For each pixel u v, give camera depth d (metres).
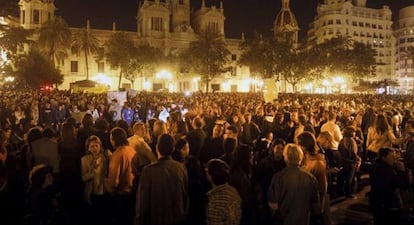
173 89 87.50
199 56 71.00
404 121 14.39
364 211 9.21
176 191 5.45
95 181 7.22
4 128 10.26
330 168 8.79
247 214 5.44
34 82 54.41
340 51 73.12
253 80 92.00
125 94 23.22
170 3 105.44
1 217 6.73
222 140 8.30
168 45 91.75
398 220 6.43
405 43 136.62
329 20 121.94
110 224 7.36
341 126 14.21
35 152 7.56
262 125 13.51
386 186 6.40
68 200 7.43
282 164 6.64
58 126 17.11
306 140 6.38
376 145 10.13
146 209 5.36
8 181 6.94
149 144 8.71
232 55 96.75
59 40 64.06
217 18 99.94
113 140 7.15
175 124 10.32
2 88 50.94
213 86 93.88
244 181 5.53
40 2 84.50
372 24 126.94
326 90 86.44
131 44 71.81
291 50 77.38
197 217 6.28
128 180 6.96
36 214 6.33
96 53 75.31
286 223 5.14
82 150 7.64
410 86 128.38
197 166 6.57
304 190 5.15
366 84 81.56
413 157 8.59
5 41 34.41
